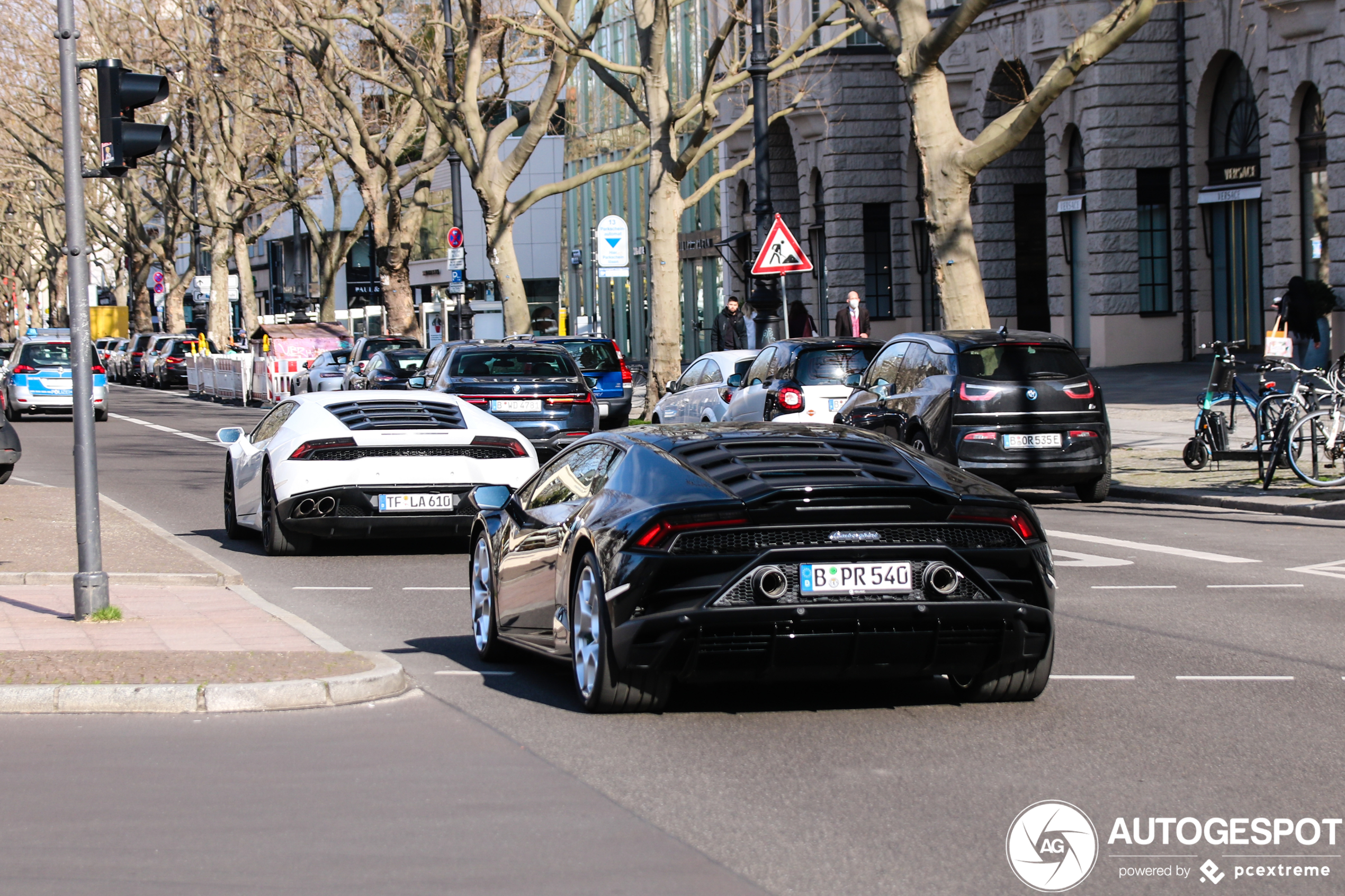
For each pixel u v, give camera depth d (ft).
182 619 40.60
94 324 336.49
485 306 156.97
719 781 24.91
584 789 24.53
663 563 27.73
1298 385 68.64
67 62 40.22
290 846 21.57
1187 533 57.57
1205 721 28.71
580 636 30.22
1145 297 141.90
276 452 55.01
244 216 221.46
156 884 19.92
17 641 36.99
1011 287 159.12
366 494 53.83
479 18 129.49
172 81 196.34
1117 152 140.05
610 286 255.09
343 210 322.75
